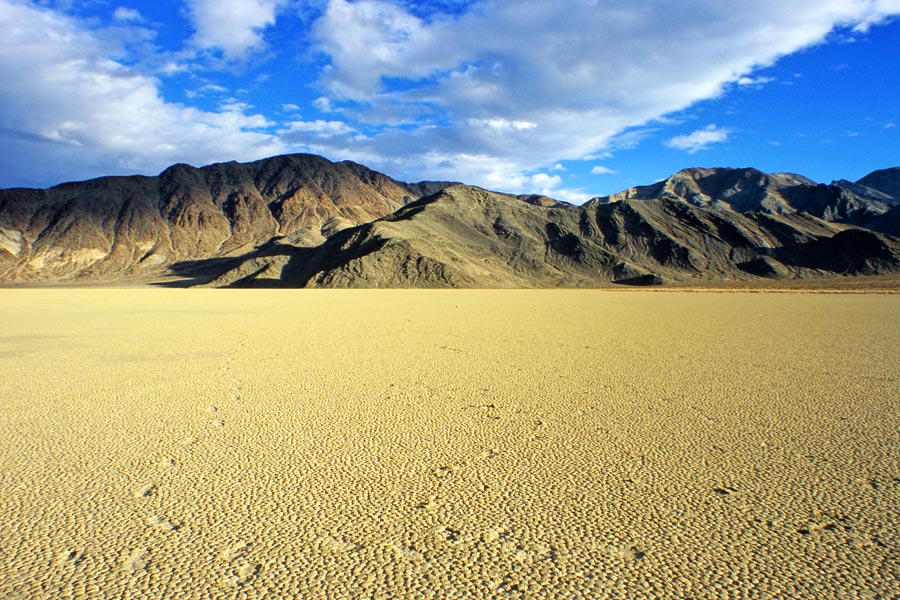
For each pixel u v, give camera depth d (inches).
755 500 242.1
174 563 190.9
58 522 220.8
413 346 716.7
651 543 205.2
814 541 207.0
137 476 268.1
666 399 419.5
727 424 354.0
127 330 926.4
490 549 200.5
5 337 820.0
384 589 175.2
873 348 690.8
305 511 230.8
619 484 259.1
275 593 172.9
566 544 204.2
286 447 310.0
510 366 561.9
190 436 330.0
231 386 468.1
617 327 976.9
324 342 760.3
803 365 567.5
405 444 315.3
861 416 372.2
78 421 361.7
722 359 606.9
